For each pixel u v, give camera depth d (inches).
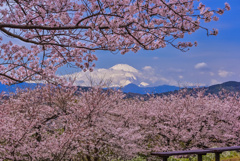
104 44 296.5
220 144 657.0
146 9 268.7
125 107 624.4
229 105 689.0
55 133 488.4
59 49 357.1
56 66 368.2
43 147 435.2
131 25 276.4
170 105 641.6
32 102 484.4
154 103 681.6
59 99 498.0
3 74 283.0
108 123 558.6
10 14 286.7
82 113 494.0
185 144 637.3
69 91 492.7
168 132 625.9
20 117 442.3
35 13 287.1
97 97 503.5
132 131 566.9
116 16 255.1
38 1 272.2
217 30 259.0
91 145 497.4
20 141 420.5
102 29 276.4
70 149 459.5
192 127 607.2
